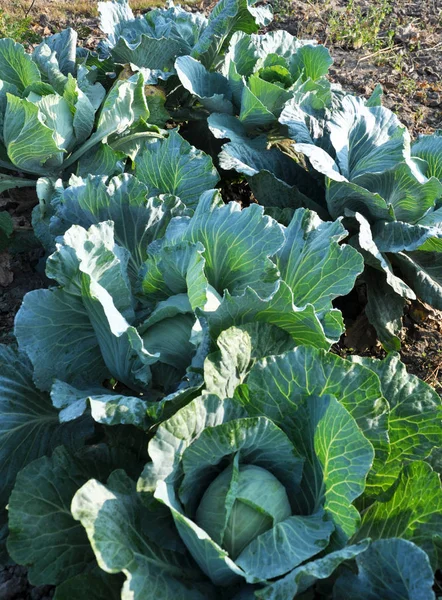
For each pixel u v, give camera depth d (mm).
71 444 1007
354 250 975
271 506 792
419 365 1377
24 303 964
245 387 859
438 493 804
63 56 1634
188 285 927
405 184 1330
